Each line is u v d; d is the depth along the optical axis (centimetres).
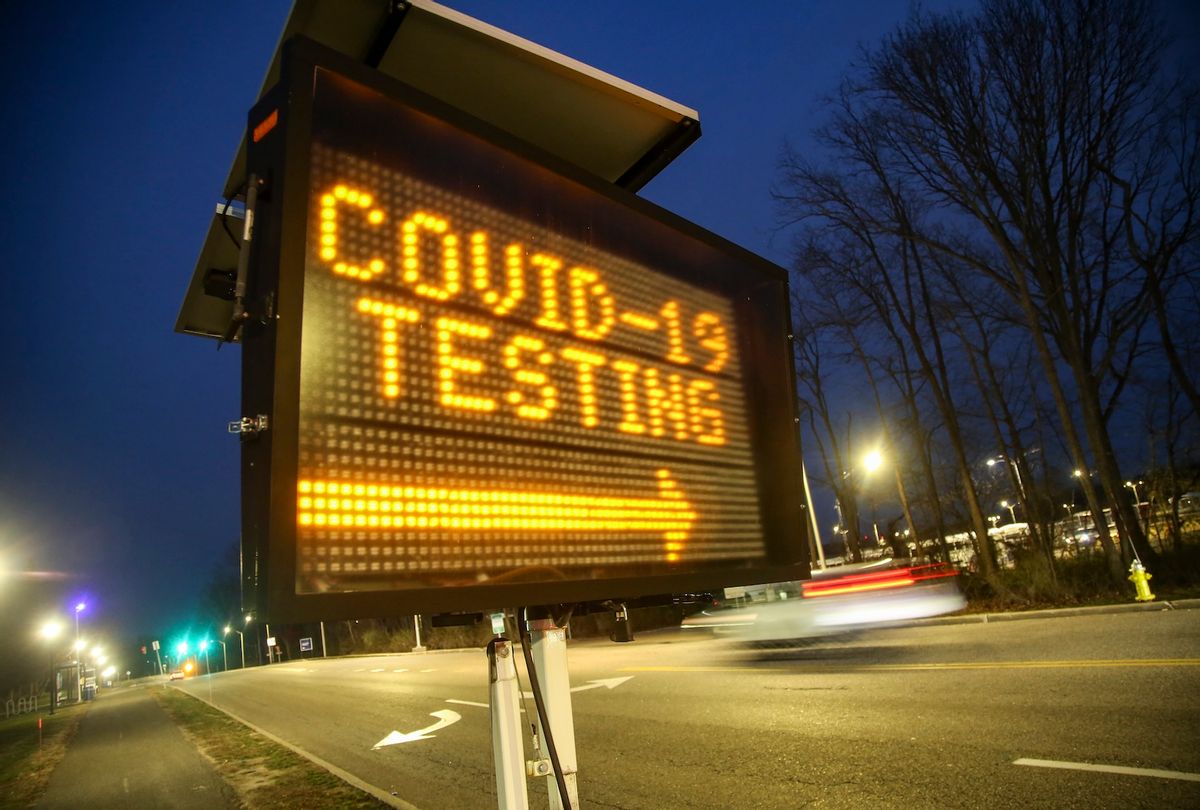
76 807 728
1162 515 1622
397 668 2455
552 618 198
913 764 488
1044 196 1376
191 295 262
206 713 1675
